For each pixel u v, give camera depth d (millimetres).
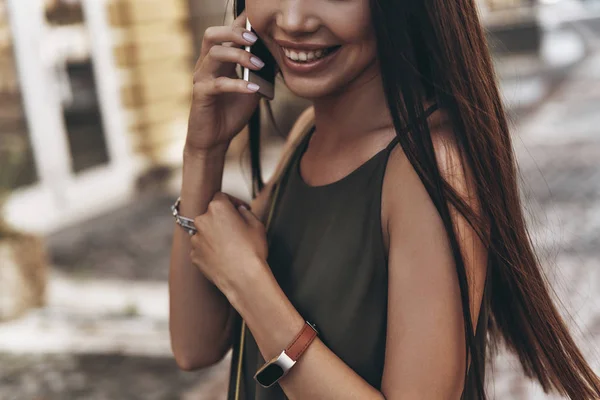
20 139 6688
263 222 1206
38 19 6887
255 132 1257
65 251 6062
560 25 17781
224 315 1219
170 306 1209
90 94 7570
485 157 912
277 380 928
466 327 876
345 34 897
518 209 962
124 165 7957
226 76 1072
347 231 964
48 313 4816
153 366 3965
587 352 3082
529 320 1012
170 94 8555
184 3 8641
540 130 8594
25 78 6742
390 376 891
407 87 886
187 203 1137
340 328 957
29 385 3861
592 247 4855
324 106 1021
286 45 935
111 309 4828
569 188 6262
